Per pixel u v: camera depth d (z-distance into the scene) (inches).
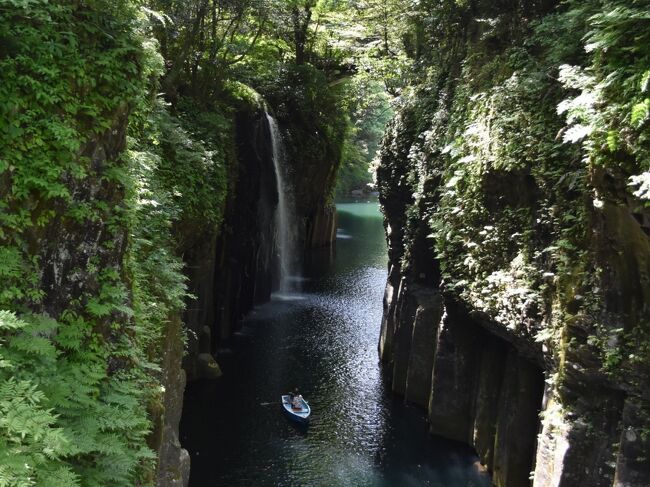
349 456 588.4
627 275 348.2
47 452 195.0
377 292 1219.2
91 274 285.9
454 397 617.9
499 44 601.0
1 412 194.1
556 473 387.5
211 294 805.2
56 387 241.4
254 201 959.6
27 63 255.4
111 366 295.7
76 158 272.4
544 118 444.1
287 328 971.9
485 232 507.2
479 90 577.0
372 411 687.7
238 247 908.0
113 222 295.6
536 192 455.2
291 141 1171.3
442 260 605.0
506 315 474.0
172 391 438.0
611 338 355.3
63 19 273.4
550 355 418.6
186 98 719.7
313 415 673.0
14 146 251.3
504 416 517.0
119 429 277.6
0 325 209.9
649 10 307.0
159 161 494.0
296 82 1190.3
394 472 561.3
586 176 374.6
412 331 715.4
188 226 604.1
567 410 390.9
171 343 443.5
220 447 596.4
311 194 1354.6
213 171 673.6
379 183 901.2
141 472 295.4
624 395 363.6
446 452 598.9
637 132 311.0
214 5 709.3
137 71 309.1
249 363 814.5
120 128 304.3
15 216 249.1
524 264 452.4
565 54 441.7
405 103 836.6
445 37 767.1
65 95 266.8
